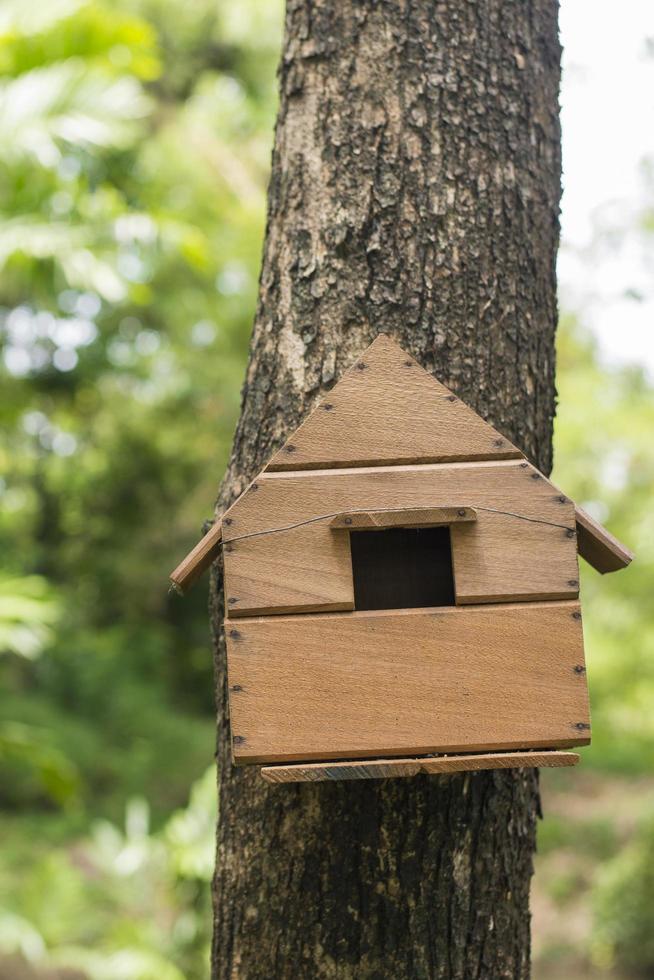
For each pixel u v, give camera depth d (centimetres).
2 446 699
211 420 714
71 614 759
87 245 380
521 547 162
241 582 161
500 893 170
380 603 164
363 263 173
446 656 161
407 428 164
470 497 162
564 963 510
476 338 172
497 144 175
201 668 799
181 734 696
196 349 662
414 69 175
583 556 170
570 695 161
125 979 328
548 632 161
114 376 694
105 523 759
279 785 170
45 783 376
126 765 655
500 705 160
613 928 500
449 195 173
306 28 178
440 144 173
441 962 167
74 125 363
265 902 169
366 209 173
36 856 540
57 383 667
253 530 161
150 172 550
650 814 529
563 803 741
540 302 176
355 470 163
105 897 413
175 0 589
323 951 168
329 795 168
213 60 624
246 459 174
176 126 607
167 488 747
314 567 161
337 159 174
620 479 617
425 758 161
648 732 877
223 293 641
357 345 172
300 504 162
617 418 602
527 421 174
